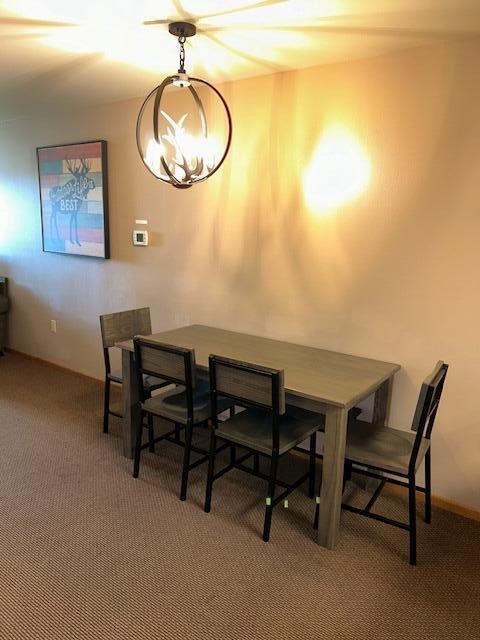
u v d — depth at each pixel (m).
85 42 2.38
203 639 1.69
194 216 3.32
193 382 2.45
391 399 2.64
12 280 4.94
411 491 2.06
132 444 2.92
